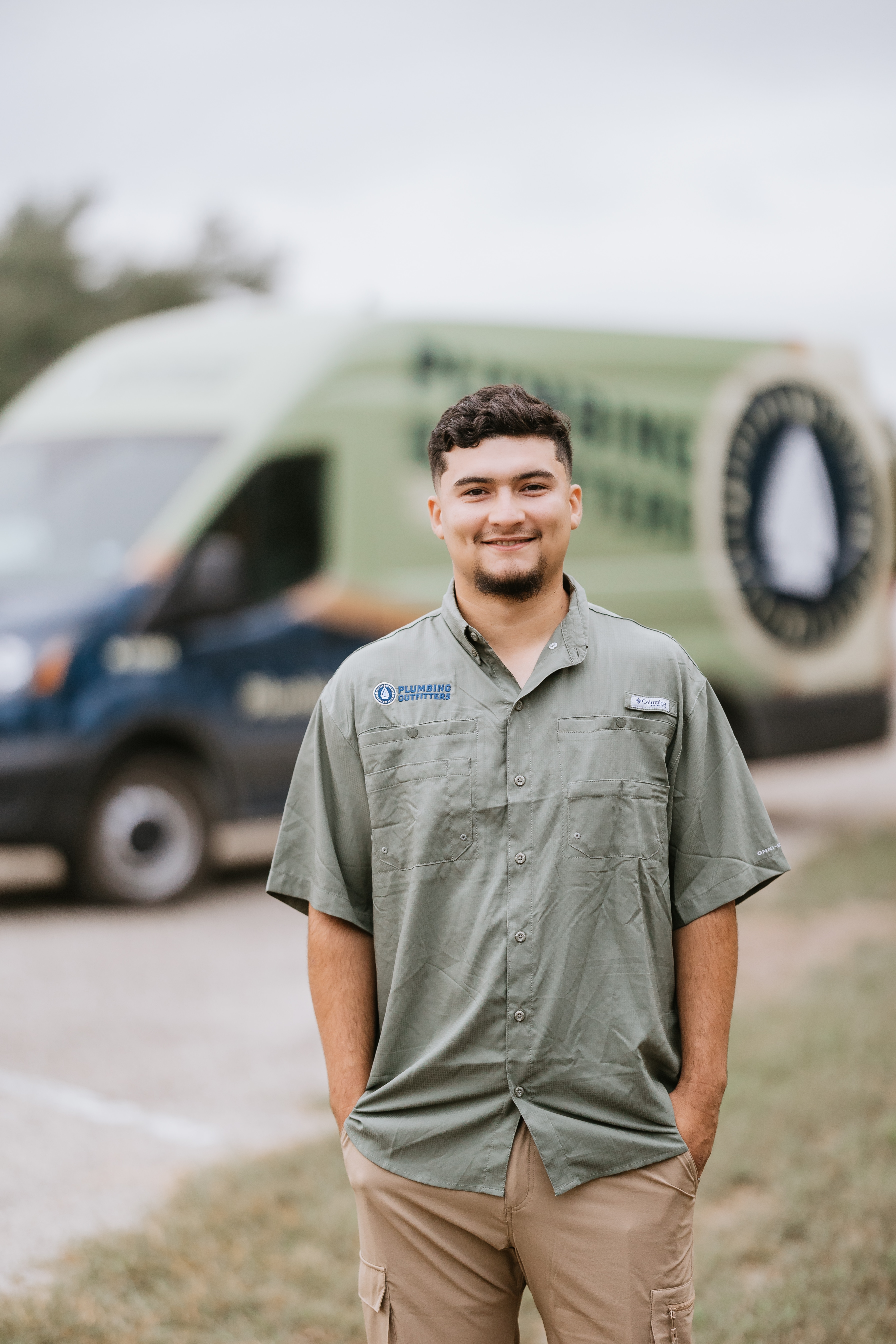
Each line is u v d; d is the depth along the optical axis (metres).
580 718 2.22
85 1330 3.40
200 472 8.64
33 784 7.95
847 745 11.13
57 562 8.54
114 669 8.18
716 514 10.38
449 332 9.38
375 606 9.05
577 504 2.33
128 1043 5.86
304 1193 4.20
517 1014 2.17
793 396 10.84
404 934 2.23
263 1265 3.75
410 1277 2.23
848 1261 3.68
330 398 8.96
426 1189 2.20
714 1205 4.13
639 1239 2.16
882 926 7.54
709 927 2.28
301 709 8.84
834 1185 4.14
